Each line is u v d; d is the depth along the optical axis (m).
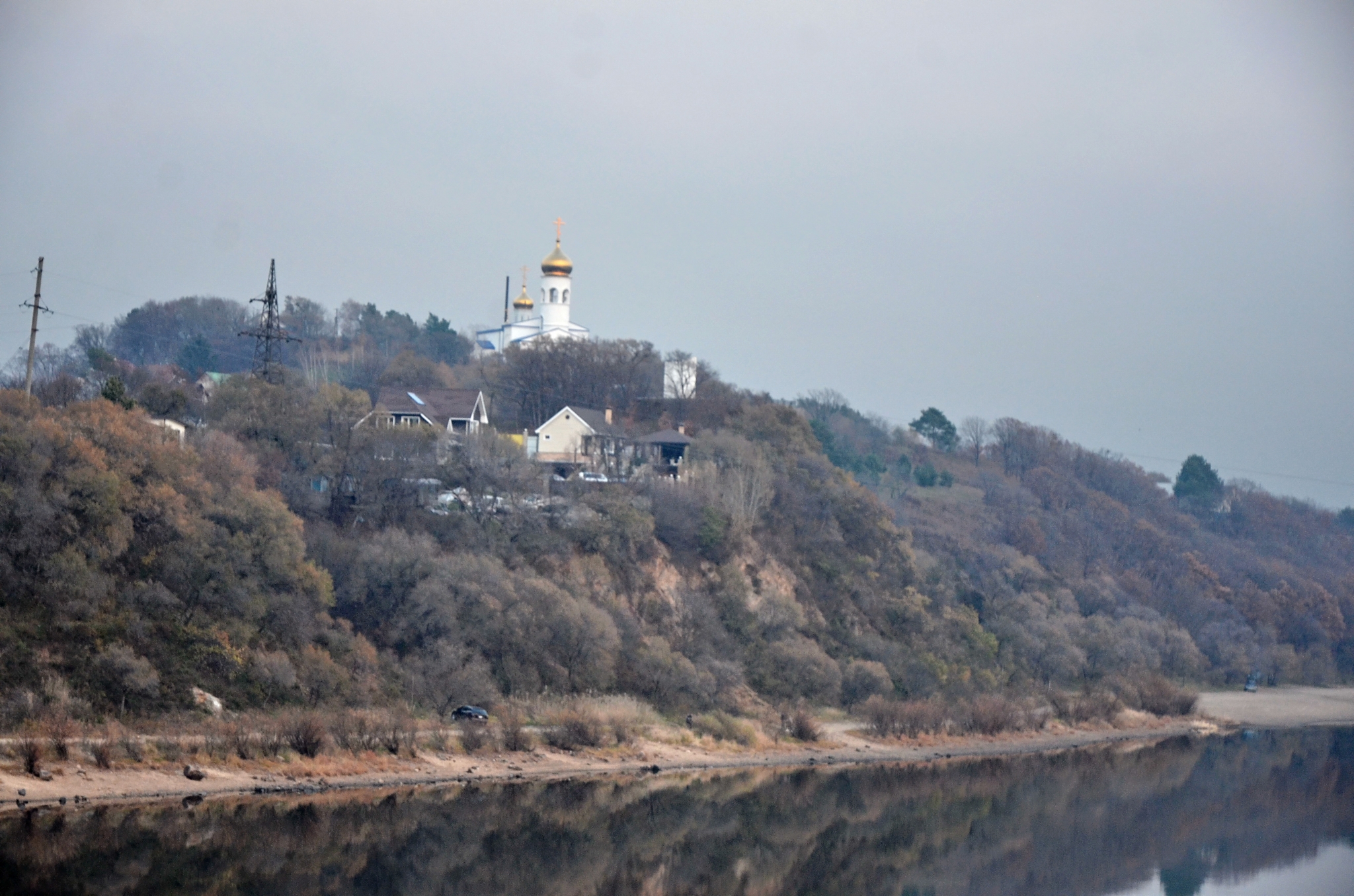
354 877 184.25
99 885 162.38
